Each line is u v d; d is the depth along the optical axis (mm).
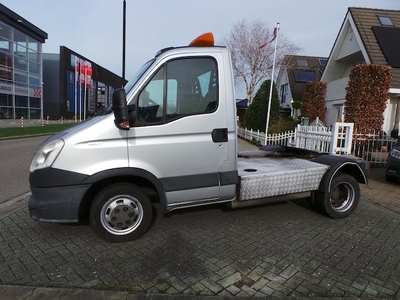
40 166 3135
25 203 4922
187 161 3441
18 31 24859
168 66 3342
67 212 3111
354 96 9492
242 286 2627
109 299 2410
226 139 3588
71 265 2930
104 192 3283
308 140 9188
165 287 2586
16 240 3480
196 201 3590
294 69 27875
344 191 4500
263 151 5672
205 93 3482
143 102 3250
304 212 4637
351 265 3027
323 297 2488
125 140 3197
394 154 6652
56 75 35062
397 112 12656
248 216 4398
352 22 14562
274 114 18234
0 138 13977
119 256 3123
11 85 24359
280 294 2521
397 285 2693
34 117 28109
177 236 3648
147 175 3287
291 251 3303
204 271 2857
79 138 3090
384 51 12578
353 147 8883
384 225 4172
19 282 2629
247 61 27469
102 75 47844
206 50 3486
